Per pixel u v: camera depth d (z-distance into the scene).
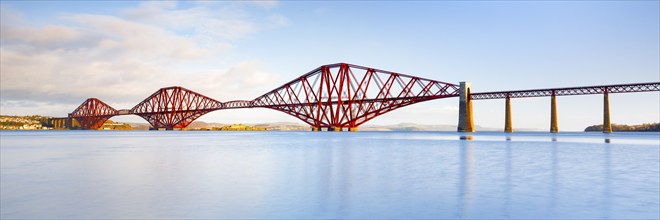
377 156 34.28
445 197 14.54
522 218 11.61
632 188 16.48
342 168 24.12
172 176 20.23
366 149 45.59
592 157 33.09
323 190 15.93
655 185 17.34
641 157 33.09
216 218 11.49
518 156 33.97
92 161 29.09
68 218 11.52
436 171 22.53
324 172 21.94
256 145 56.53
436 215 11.90
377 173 21.62
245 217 11.64
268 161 29.09
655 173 21.69
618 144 59.12
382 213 12.15
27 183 17.83
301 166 25.34
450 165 26.17
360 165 26.17
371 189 16.25
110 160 29.92
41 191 15.71
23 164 26.84
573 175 20.86
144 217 11.61
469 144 58.59
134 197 14.44
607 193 15.34
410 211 12.38
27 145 56.03
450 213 12.15
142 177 19.78
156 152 39.66
